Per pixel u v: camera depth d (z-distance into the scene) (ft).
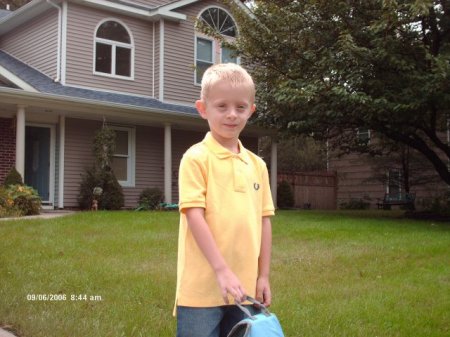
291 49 41.37
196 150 6.82
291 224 30.22
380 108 34.01
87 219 29.73
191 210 6.52
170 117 46.88
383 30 34.73
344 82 36.32
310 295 15.37
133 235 24.56
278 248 22.62
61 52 46.16
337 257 20.61
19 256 18.99
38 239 22.49
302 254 21.31
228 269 6.31
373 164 62.54
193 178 6.62
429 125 42.42
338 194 68.95
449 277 17.63
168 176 47.21
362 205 64.18
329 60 36.42
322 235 25.93
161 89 51.29
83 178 44.93
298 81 38.06
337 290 15.96
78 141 45.75
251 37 42.55
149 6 53.98
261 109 45.14
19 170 38.73
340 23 38.34
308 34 39.75
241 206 6.78
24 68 48.32
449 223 35.22
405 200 57.31
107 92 48.49
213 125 6.82
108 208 43.86
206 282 6.68
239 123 6.78
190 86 53.47
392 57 33.35
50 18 47.88
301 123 39.40
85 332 11.34
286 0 43.39
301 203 64.75
